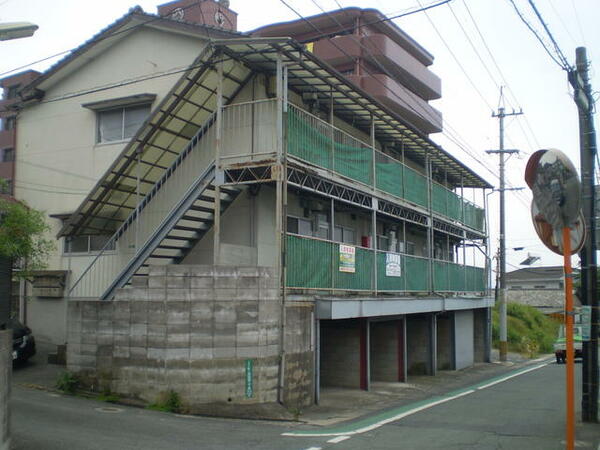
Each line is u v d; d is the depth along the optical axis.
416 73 31.77
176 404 10.71
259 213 14.41
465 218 24.73
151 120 13.08
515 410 12.48
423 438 9.19
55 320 17.05
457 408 12.80
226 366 10.89
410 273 18.23
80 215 14.64
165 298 11.05
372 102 15.73
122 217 15.45
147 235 13.88
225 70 13.58
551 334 44.88
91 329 12.06
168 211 13.78
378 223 20.59
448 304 20.73
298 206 15.92
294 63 13.19
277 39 12.00
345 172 15.01
